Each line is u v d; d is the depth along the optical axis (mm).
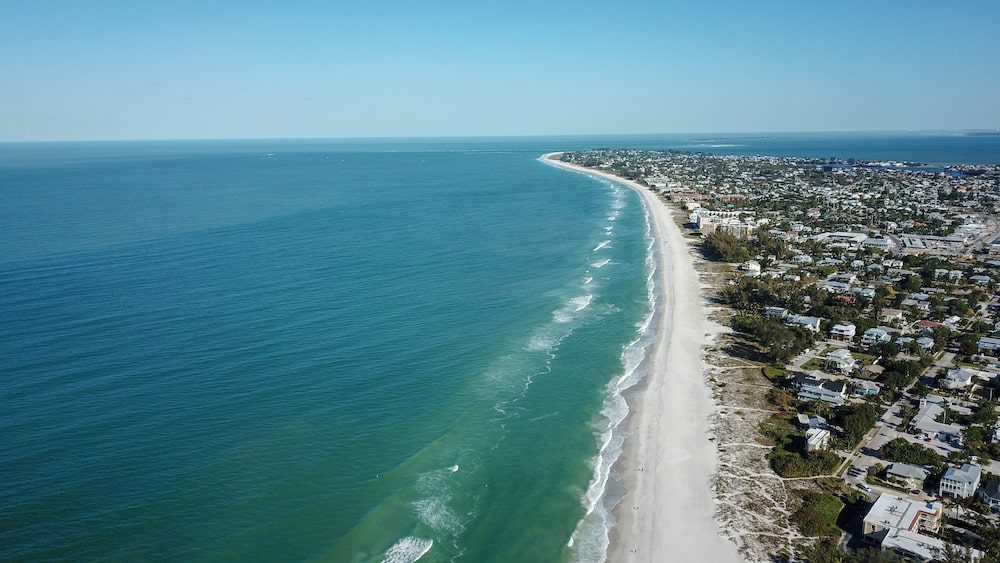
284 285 140875
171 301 126125
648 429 85188
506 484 72500
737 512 68062
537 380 98625
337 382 93625
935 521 63531
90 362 95562
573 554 62125
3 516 61656
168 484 67875
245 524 63031
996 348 108250
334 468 72812
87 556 57594
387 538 62625
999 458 76438
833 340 116375
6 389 86062
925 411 87188
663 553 62281
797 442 81312
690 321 127062
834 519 66250
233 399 86625
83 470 69188
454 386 94688
